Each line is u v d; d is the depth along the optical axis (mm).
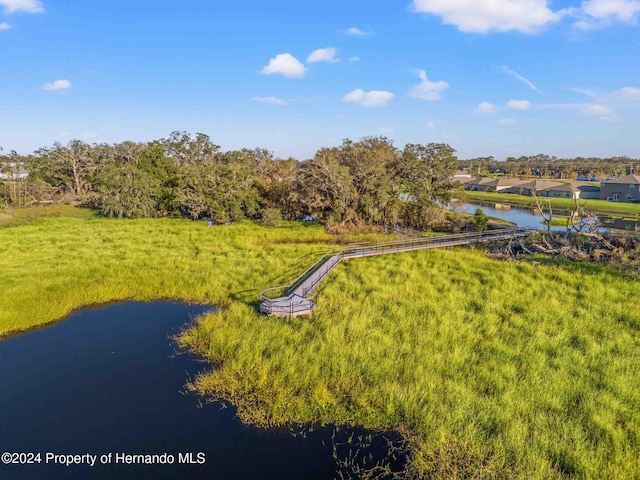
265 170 54500
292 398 12773
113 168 50094
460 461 10164
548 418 11555
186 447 10930
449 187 49625
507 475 9602
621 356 15055
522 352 15336
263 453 10719
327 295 21438
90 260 27562
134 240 34625
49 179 63875
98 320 19312
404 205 48406
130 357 15820
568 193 82375
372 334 16578
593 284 23281
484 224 43438
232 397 13094
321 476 9883
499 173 154625
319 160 44094
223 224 44406
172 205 49531
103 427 11750
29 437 11352
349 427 11688
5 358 15695
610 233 33594
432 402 12258
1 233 36469
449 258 29766
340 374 13828
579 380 13336
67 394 13328
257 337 16453
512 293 21828
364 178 44406
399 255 30672
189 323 18984
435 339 16266
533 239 35594
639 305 20016
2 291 21062
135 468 10227
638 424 11336
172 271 25531
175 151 67312
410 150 48844
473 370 14031
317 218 48656
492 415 11586
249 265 27266
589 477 9453
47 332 17984
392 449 10789
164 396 13250
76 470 10109
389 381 13375
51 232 37438
